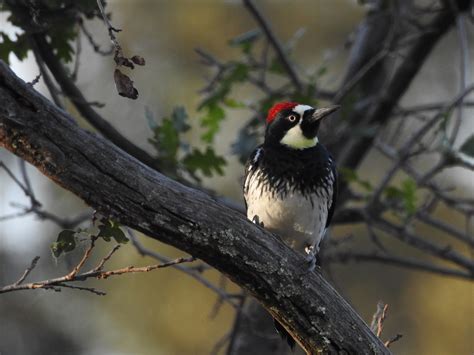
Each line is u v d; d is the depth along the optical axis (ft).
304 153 32.14
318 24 52.90
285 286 24.62
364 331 25.68
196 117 49.70
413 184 37.17
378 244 39.01
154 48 50.52
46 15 31.14
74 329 49.11
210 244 23.56
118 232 23.39
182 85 50.34
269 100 39.06
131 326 48.70
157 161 34.19
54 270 49.52
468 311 51.37
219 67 38.88
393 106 41.63
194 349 48.39
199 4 50.67
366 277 52.95
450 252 40.47
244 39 38.99
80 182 22.31
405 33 41.39
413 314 52.03
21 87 21.39
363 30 45.19
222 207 23.85
